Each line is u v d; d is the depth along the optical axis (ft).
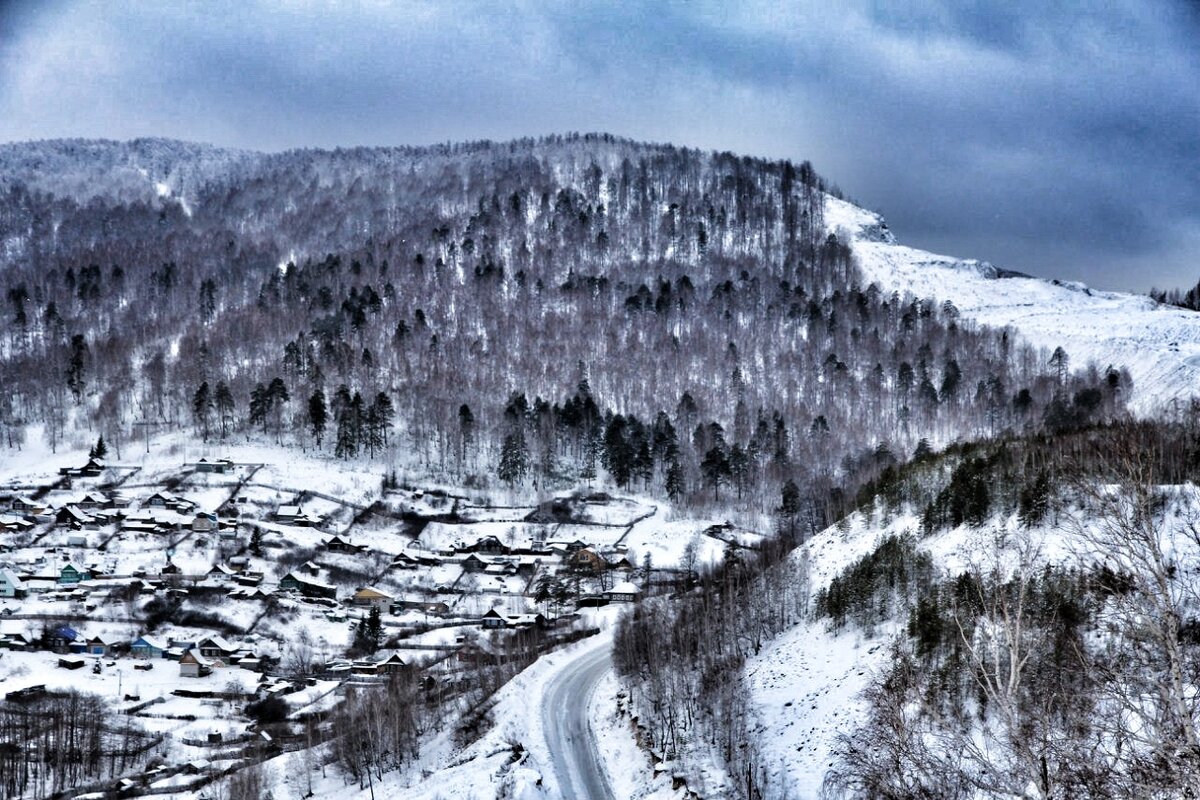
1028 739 101.81
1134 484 100.94
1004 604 118.62
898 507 419.95
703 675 330.54
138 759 353.51
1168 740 87.20
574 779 295.07
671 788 262.26
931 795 112.98
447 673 434.30
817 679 296.51
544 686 384.68
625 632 396.37
